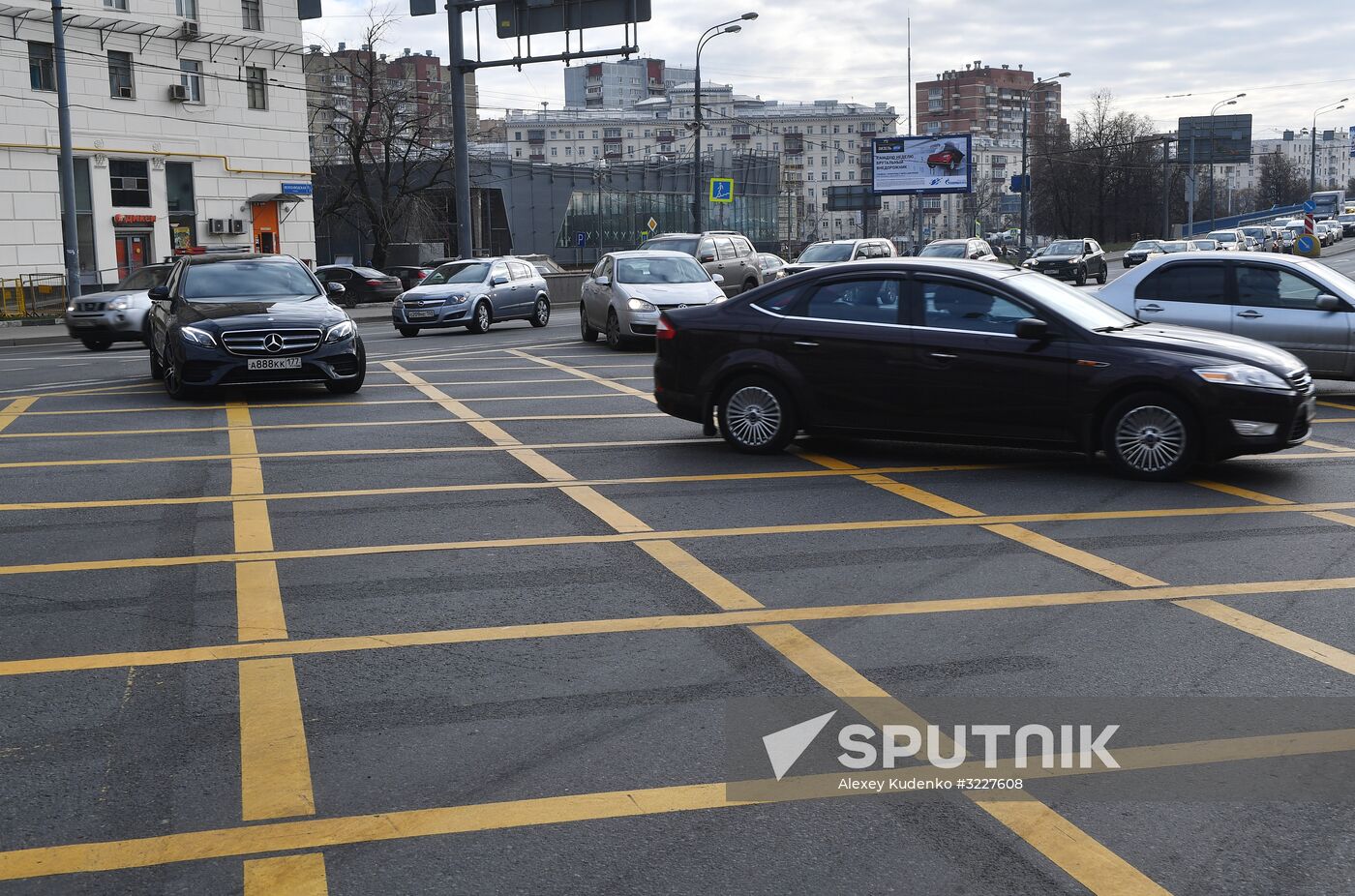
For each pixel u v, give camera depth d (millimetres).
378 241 53062
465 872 3449
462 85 32688
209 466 9789
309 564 6805
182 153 41438
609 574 6566
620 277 21109
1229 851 3541
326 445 10805
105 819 3781
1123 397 8992
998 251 62281
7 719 4594
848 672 5043
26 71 36781
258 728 4488
